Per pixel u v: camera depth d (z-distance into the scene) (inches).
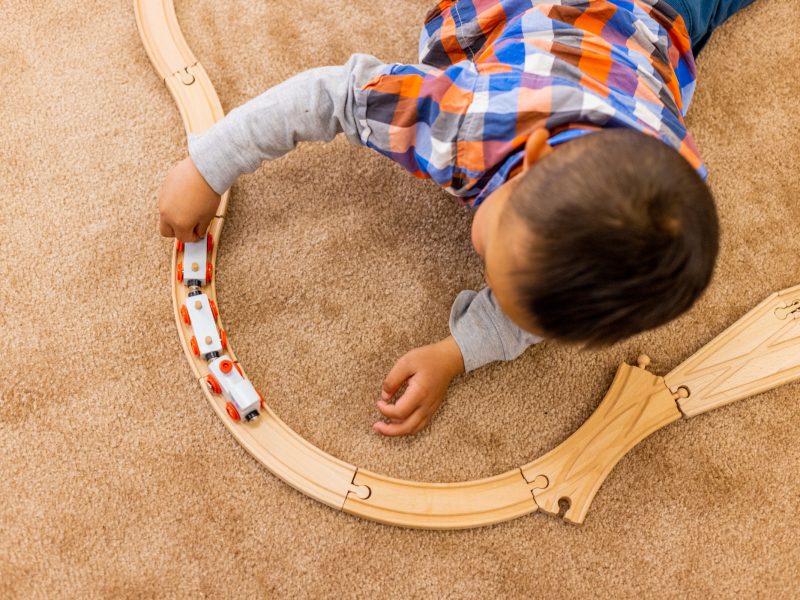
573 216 18.3
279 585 27.9
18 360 29.0
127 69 33.0
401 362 29.0
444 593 28.5
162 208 28.4
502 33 26.9
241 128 27.1
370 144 26.6
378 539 28.7
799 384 32.5
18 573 26.9
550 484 29.6
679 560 29.9
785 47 36.8
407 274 31.9
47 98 32.2
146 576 27.4
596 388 31.6
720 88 35.6
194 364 29.1
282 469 28.4
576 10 26.3
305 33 34.6
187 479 28.5
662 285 19.1
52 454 28.2
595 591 29.2
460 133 23.9
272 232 31.6
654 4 28.0
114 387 29.1
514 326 28.9
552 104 23.1
